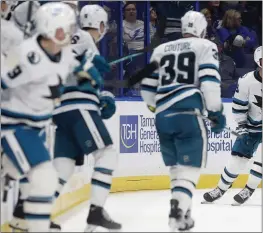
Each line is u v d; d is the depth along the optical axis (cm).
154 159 1714
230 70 1991
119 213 1291
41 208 848
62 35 848
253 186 1458
